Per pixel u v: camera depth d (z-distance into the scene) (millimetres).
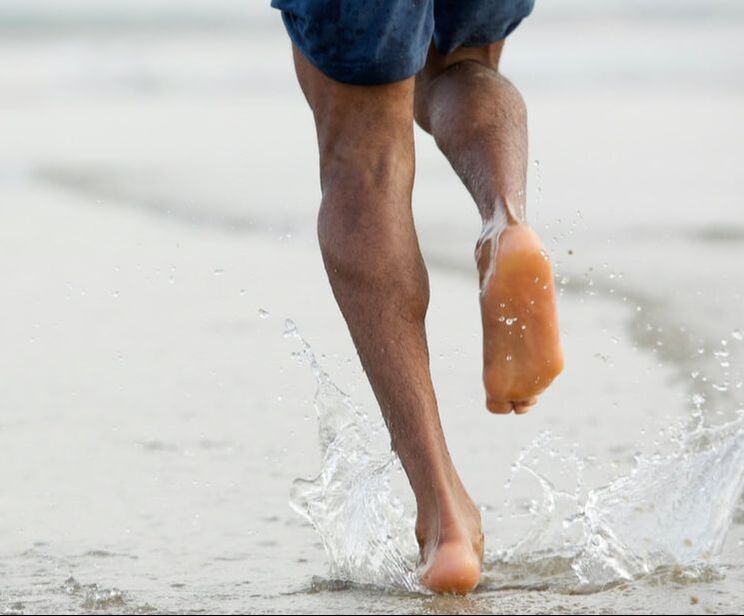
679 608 4629
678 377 7930
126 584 5125
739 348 8328
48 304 10750
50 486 6492
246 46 41344
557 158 17141
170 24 48812
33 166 19234
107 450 7062
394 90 5137
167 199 15695
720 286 9805
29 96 30219
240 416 7652
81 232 13906
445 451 5062
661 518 5273
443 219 13336
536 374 5117
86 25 48875
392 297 5047
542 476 6305
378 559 5078
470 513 5070
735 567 5121
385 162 5145
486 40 5836
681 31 40312
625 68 31188
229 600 4883
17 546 5645
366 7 4926
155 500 6258
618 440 6914
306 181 16469
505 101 5582
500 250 5066
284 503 6211
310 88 5242
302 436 7270
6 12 49938
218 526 5898
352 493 5262
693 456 5586
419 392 5008
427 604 4738
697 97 24406
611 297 9805
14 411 7891
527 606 4688
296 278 11305
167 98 28766
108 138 22203
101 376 8625
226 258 12266
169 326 9898
